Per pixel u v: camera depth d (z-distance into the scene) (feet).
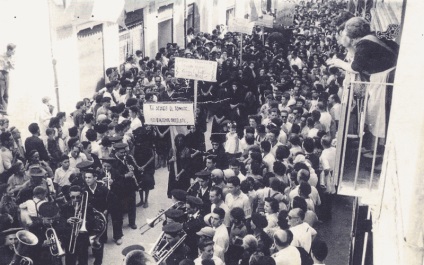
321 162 35.83
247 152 37.04
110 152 36.91
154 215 39.68
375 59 22.94
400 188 15.33
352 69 23.49
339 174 22.58
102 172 34.78
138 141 39.27
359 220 27.66
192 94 55.01
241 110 51.98
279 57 69.46
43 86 46.68
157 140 46.01
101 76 61.26
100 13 52.75
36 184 31.73
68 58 52.06
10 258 25.53
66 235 28.50
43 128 44.39
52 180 35.37
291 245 24.71
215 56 68.33
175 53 67.82
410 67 16.26
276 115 42.34
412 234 12.07
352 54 25.72
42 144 37.42
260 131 39.06
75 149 35.09
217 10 113.60
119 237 35.35
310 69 69.36
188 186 38.63
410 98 15.93
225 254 26.48
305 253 24.07
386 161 20.22
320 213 38.09
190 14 97.14
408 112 15.92
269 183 30.27
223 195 30.53
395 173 16.66
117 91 51.11
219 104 50.34
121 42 67.36
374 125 23.50
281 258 23.09
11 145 35.96
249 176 31.22
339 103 44.80
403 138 16.31
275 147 36.78
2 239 25.73
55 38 49.03
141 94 48.98
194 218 28.48
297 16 119.44
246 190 29.63
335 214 39.99
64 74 51.29
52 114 45.06
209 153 38.60
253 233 27.07
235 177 28.73
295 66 62.39
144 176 39.40
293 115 42.01
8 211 29.32
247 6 132.67
